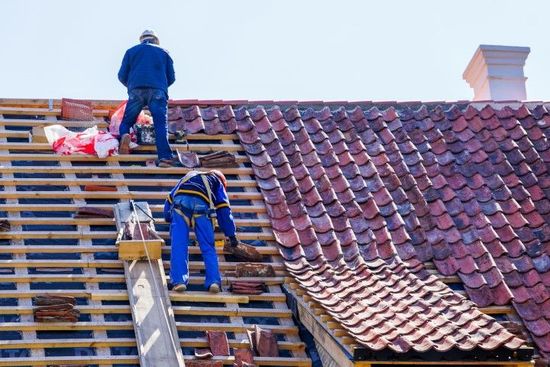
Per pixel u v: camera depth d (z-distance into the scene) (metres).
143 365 30.14
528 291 35.66
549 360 33.25
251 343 32.12
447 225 37.81
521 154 41.56
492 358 29.67
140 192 37.38
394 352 29.25
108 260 34.16
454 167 40.66
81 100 40.91
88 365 30.48
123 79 39.88
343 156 40.53
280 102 43.28
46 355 30.72
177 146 39.88
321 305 32.28
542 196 39.75
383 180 39.69
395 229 37.41
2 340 30.75
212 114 41.84
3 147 38.16
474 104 44.19
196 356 31.20
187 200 34.44
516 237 37.56
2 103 40.47
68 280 33.19
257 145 40.34
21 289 32.69
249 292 34.03
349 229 36.91
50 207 35.94
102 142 38.59
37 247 34.19
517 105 44.47
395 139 41.88
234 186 38.47
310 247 36.06
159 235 35.72
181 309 32.84
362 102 44.00
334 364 30.80
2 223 34.72
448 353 29.41
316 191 38.34
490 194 39.41
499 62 47.41
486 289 35.44
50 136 38.59
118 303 32.78
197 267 34.81
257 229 36.91
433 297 32.91
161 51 39.75
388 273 34.75
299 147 40.84
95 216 35.88
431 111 43.72
